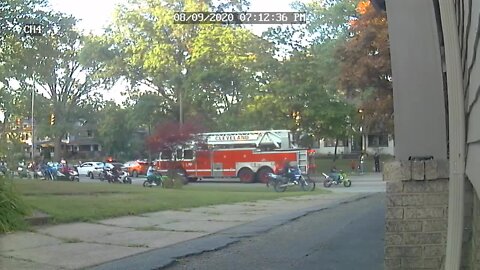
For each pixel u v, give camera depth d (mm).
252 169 37000
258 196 20719
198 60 51875
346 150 61594
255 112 46250
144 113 55844
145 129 72062
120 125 70125
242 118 49188
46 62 52688
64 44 53781
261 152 36938
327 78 43719
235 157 37500
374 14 21672
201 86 52219
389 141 59250
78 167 52500
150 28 54000
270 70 46219
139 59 54375
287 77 45000
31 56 38219
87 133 84438
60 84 70625
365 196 20641
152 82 56281
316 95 44219
